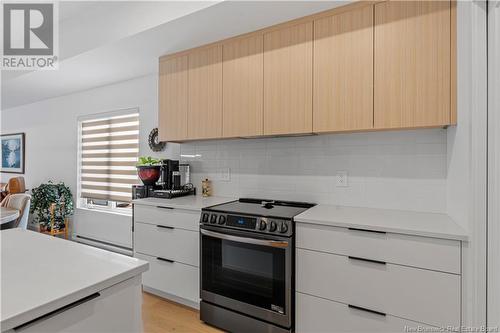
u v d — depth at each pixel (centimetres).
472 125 131
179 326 211
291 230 179
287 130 208
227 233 199
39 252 119
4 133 545
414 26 168
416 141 198
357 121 184
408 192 201
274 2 183
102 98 379
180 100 260
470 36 133
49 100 453
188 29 218
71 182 423
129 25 229
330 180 229
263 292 187
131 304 102
